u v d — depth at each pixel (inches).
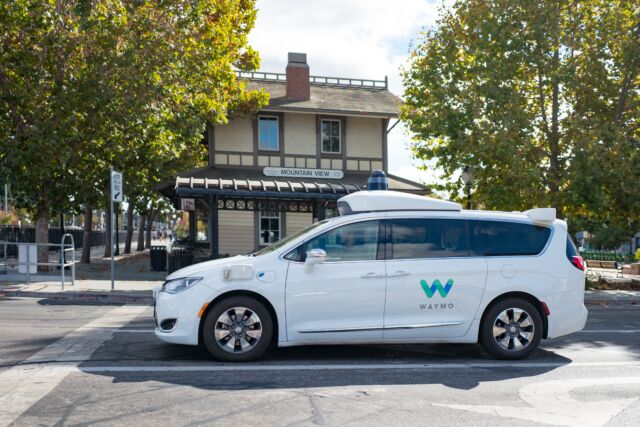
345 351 277.9
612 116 733.9
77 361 245.1
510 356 263.7
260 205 804.6
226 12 784.3
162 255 826.2
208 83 753.0
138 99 663.8
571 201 689.6
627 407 189.8
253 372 229.9
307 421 169.9
